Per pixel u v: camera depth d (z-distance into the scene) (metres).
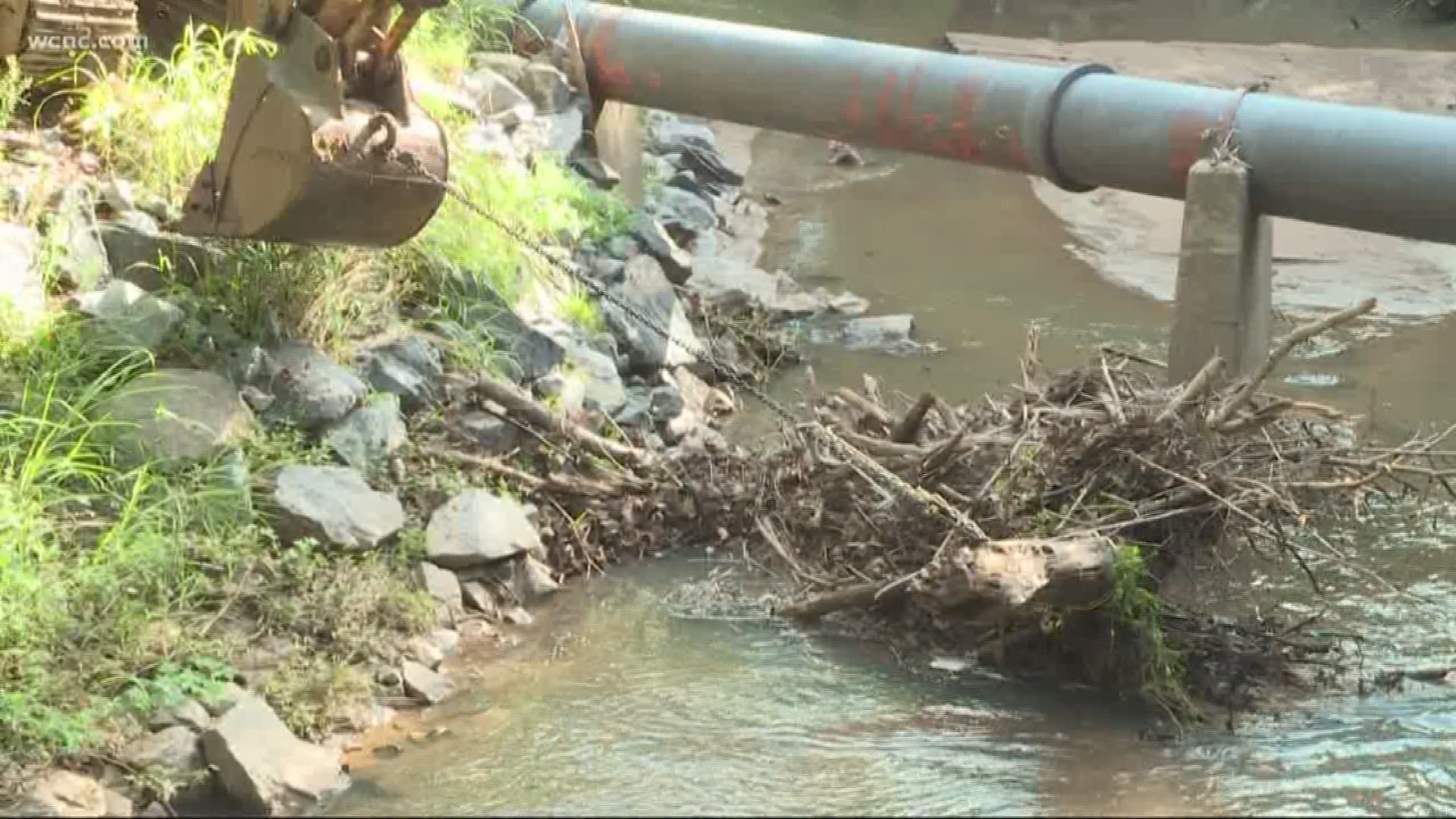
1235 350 11.87
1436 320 14.73
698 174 18.00
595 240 13.34
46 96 11.35
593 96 14.94
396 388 10.42
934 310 14.99
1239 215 11.70
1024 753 8.25
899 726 8.50
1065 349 14.02
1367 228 11.69
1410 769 8.12
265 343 10.07
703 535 10.57
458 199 9.44
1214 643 9.19
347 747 8.16
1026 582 8.34
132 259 10.19
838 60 13.56
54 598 8.23
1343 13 27.16
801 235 17.06
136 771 7.68
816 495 10.24
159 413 9.12
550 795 7.76
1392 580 10.18
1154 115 12.21
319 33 9.08
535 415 10.64
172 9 12.11
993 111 12.84
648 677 8.95
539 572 9.86
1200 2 28.20
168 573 8.70
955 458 9.77
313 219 9.23
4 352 9.27
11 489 8.55
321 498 9.29
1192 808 7.74
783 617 9.65
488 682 8.85
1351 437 11.99
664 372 12.41
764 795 7.79
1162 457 9.53
